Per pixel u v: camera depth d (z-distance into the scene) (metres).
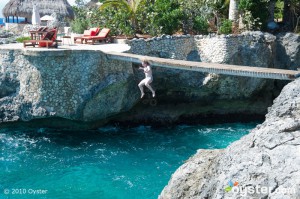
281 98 11.24
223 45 23.38
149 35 25.70
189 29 26.50
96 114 20.53
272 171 8.80
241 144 10.09
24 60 19.50
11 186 15.28
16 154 18.19
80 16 33.69
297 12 30.33
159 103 24.12
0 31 32.06
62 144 19.61
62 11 41.19
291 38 25.77
